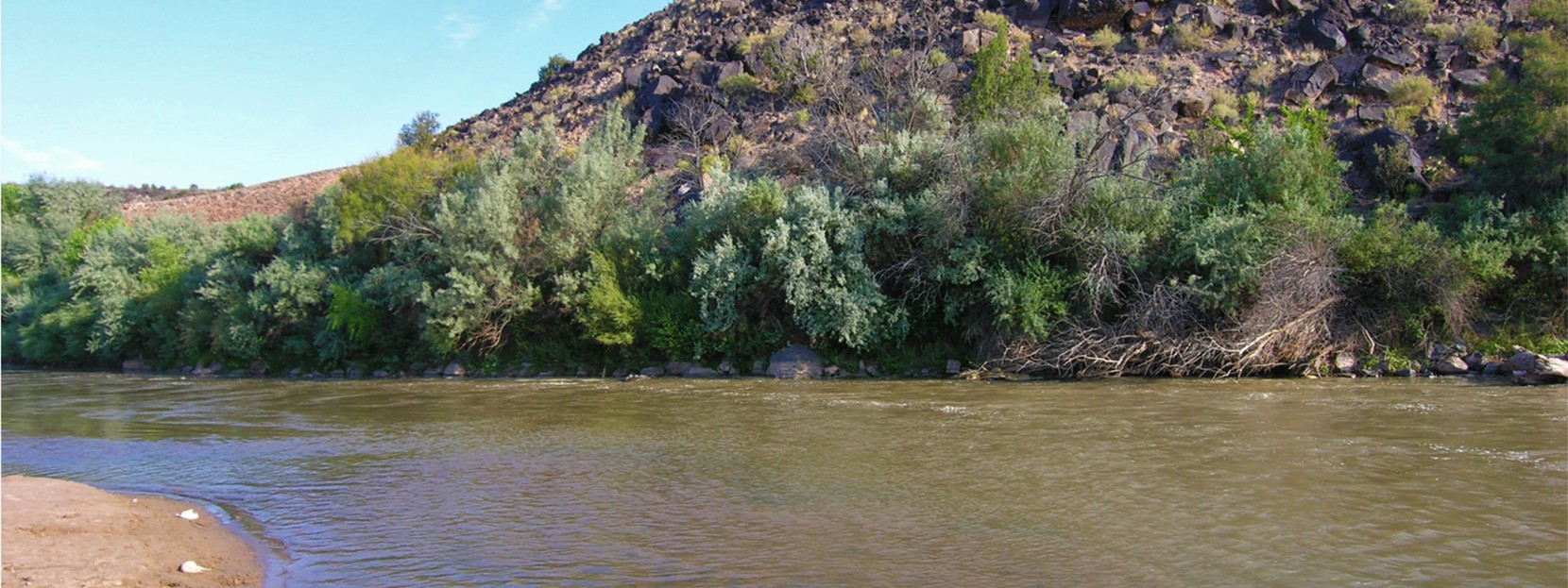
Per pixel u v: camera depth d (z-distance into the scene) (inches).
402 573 340.5
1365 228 923.4
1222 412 647.1
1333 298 882.8
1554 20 1078.4
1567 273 888.3
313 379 1160.8
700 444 581.6
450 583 327.6
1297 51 1499.8
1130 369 906.7
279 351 1278.3
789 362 1008.2
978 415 664.4
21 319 1587.1
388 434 652.1
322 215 1315.2
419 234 1190.9
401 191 1274.6
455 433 647.8
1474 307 906.7
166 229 1568.7
